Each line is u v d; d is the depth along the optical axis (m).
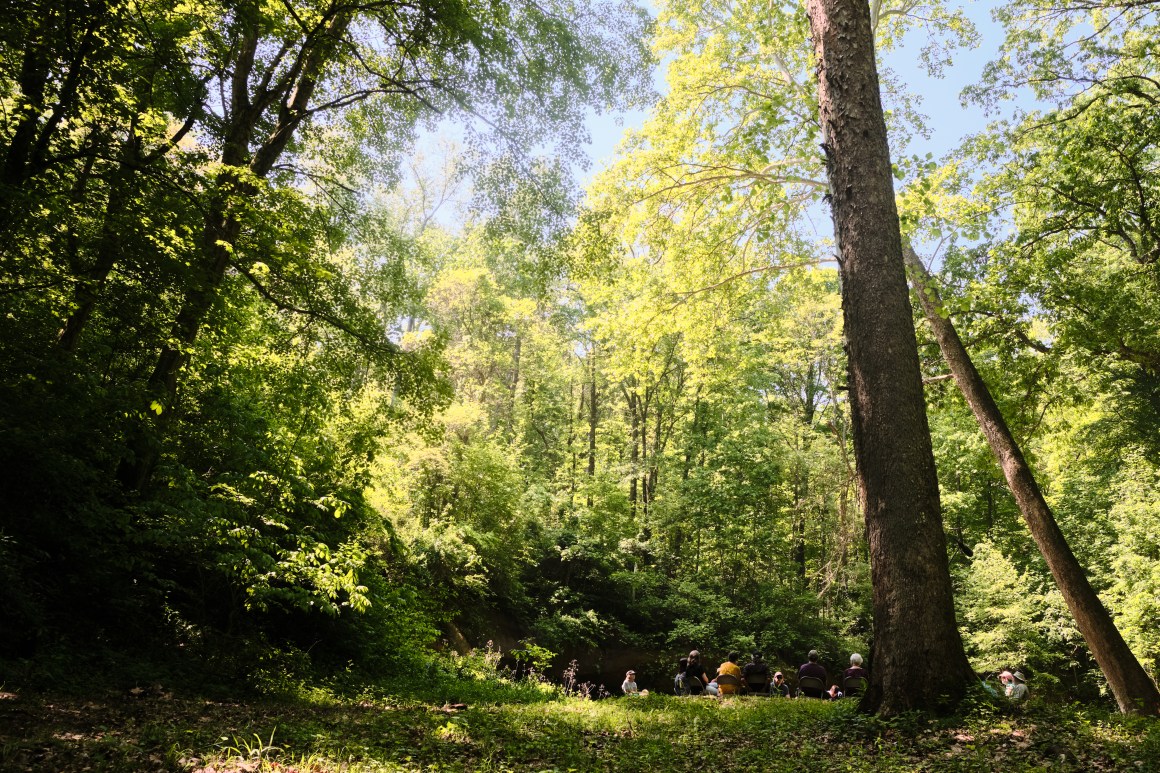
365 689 9.58
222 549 8.85
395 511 19.22
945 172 15.30
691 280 17.45
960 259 14.48
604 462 33.47
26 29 7.23
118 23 7.58
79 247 8.34
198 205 8.85
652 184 16.31
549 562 28.33
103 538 8.22
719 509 29.45
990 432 14.10
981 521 32.78
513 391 36.44
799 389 34.81
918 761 5.30
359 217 15.38
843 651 29.03
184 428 10.44
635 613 28.70
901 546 7.25
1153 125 12.91
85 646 7.20
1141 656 20.75
